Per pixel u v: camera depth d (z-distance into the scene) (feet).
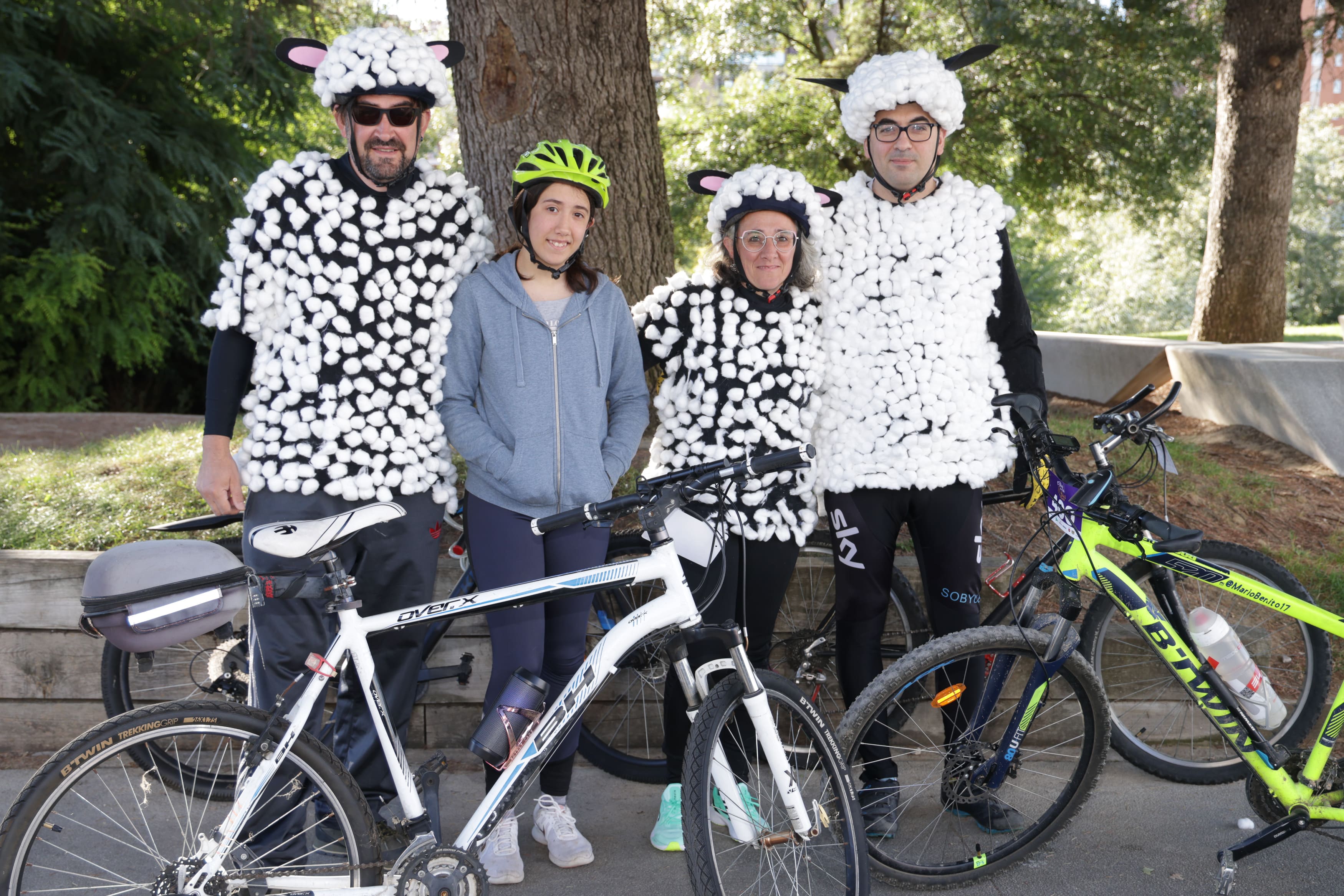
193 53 35.24
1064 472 8.07
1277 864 8.29
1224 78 28.09
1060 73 38.63
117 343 32.60
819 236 8.27
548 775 8.47
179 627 6.46
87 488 12.98
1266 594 8.18
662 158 14.53
